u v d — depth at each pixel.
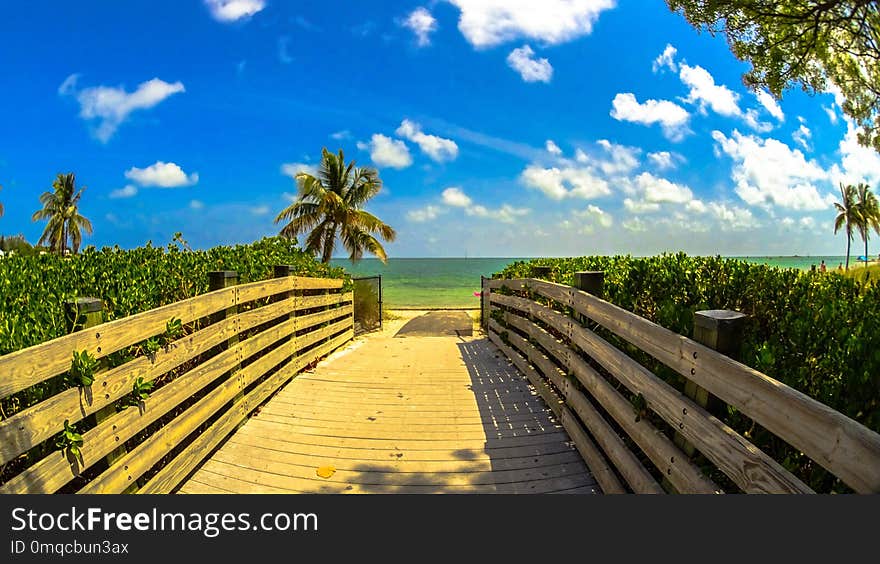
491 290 8.43
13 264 4.00
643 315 3.32
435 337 9.04
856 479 1.17
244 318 4.06
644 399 2.43
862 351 1.92
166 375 3.08
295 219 15.31
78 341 2.05
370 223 15.80
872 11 5.66
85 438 2.06
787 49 5.79
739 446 1.63
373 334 9.94
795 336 2.28
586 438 3.28
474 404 4.50
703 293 3.18
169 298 3.80
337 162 15.98
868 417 1.67
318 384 5.19
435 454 3.41
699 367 1.93
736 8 5.48
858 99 8.13
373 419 4.11
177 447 2.99
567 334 3.95
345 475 3.09
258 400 4.33
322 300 6.67
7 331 2.08
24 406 2.01
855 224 42.72
